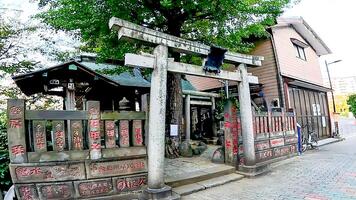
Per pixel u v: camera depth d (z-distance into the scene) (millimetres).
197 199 5352
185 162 8320
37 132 4652
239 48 10266
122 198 5137
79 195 4836
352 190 5641
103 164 5066
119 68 9008
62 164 4754
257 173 7219
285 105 12977
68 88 8945
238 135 7781
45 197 4609
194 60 11469
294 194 5492
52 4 9281
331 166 8250
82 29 7793
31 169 4559
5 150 5762
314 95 17000
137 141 5469
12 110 4488
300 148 11234
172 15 8633
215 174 6887
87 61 12539
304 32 16516
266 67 13695
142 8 7906
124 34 5055
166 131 9781
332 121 18625
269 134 9164
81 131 4965
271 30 13414
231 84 14797
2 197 5242
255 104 12711
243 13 8992
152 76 5516
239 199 5305
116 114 5289
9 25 12078
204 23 9930
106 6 7117
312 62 17656
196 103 14320
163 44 5629
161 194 5074
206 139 14359
